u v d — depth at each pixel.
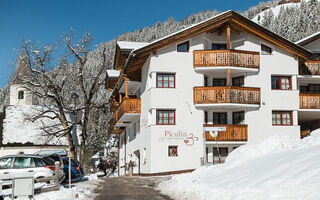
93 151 57.84
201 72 27.78
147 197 13.38
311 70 31.00
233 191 10.09
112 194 14.37
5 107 49.22
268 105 28.52
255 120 28.20
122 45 29.97
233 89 27.31
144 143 28.64
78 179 22.78
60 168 17.53
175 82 27.52
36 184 15.88
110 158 46.75
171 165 26.58
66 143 48.34
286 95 28.92
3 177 16.58
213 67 27.41
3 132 47.03
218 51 27.52
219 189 10.97
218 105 27.11
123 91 35.16
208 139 27.42
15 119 48.34
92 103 39.12
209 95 27.20
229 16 27.31
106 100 42.00
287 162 11.03
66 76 38.06
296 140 15.42
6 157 17.00
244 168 13.13
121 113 31.67
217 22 27.47
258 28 28.27
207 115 28.88
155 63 27.11
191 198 11.88
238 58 27.67
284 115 29.05
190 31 27.12
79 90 39.88
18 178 12.21
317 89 33.19
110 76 37.38
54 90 37.41
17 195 12.16
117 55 32.09
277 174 10.09
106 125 58.84
